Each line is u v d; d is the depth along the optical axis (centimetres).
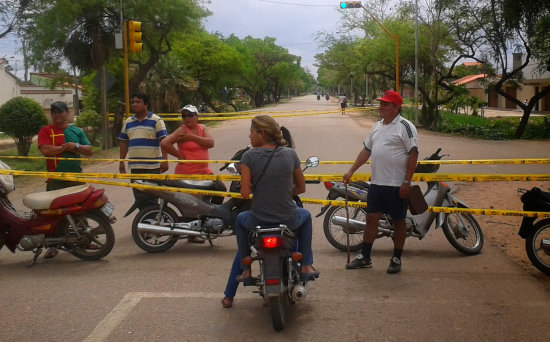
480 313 466
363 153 594
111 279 573
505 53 2589
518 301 494
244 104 7088
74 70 2458
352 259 635
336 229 694
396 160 566
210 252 675
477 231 657
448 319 455
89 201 624
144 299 509
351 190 654
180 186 671
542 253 620
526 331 429
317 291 527
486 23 2572
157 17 2470
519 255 643
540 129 2647
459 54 3027
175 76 3075
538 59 2758
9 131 1842
